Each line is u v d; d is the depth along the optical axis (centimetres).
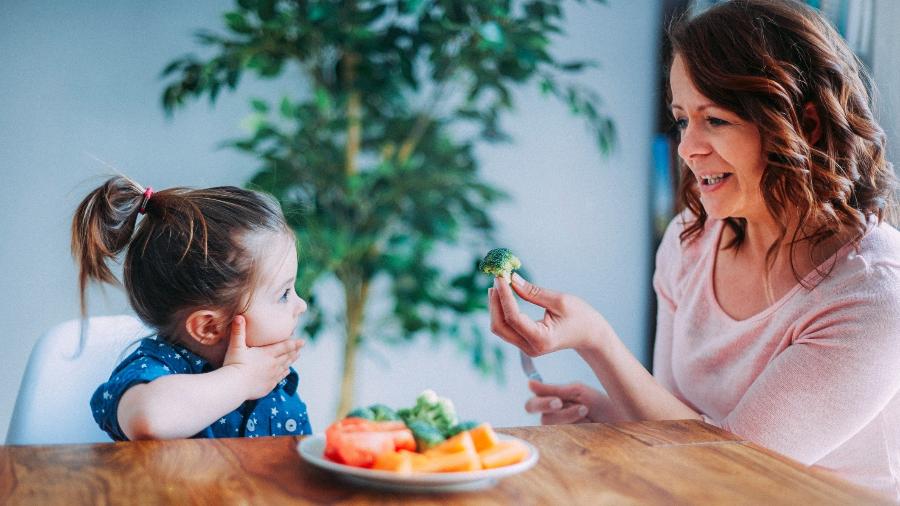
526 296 126
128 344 138
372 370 272
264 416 136
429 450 87
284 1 219
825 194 125
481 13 221
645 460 97
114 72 252
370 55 228
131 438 108
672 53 135
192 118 256
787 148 120
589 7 273
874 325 120
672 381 161
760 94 121
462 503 82
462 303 239
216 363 133
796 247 132
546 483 88
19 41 245
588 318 127
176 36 255
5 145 245
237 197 135
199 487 84
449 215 240
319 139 237
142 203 131
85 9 249
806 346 124
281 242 132
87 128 250
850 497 86
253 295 129
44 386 129
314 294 237
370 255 240
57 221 249
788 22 126
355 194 231
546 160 276
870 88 145
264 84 259
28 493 81
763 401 124
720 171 128
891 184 137
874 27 207
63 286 250
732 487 88
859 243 128
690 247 155
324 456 89
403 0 214
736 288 142
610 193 279
